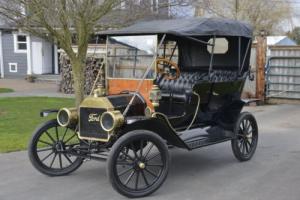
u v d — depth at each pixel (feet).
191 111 23.79
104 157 21.94
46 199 19.25
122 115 19.52
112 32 23.32
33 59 88.43
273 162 25.38
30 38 86.28
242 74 27.12
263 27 135.03
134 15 37.88
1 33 89.56
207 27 23.98
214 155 27.04
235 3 126.11
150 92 21.07
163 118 20.11
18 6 34.78
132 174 19.97
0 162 25.11
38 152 24.79
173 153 27.58
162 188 20.63
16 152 27.25
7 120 38.42
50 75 84.43
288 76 53.16
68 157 23.31
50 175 22.40
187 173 23.12
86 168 23.90
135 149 20.31
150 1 39.24
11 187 20.85
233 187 20.76
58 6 33.96
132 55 22.76
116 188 19.01
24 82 79.25
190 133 24.59
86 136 20.68
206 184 21.24
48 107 46.62
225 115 25.52
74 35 41.86
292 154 27.32
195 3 43.47
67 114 21.53
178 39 25.23
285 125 38.24
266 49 53.16
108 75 23.43
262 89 52.54
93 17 34.91
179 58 26.22
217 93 25.12
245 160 25.61
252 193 19.88
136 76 22.49
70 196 19.62
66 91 62.80
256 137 26.55
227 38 27.20
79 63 37.58
